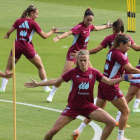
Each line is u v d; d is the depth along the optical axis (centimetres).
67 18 11225
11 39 8506
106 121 2664
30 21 4484
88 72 2666
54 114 3759
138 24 10494
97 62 6531
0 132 3188
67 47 7888
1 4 13500
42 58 6775
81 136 3130
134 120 3625
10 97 4362
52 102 4212
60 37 3956
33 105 4066
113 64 2967
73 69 2675
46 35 4516
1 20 10612
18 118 3600
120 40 2939
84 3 14575
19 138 3050
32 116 3675
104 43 3406
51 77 5416
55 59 6731
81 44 4200
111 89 2948
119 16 11794
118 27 3328
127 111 2969
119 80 2684
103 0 15300
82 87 2648
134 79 2683
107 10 12975
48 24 10181
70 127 3384
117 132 3262
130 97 3634
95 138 3077
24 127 3341
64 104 4138
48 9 12875
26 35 4494
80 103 2680
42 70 4678
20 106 4012
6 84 4972
